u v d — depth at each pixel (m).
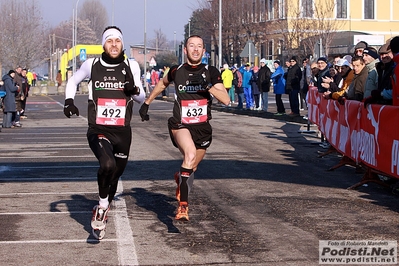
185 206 6.64
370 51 10.95
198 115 6.87
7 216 7.50
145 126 20.48
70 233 6.71
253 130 18.75
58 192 9.01
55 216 7.50
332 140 12.04
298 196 8.70
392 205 8.12
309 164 11.79
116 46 6.28
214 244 6.26
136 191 9.05
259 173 10.67
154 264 5.60
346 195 8.79
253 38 53.97
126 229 6.86
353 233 6.68
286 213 7.64
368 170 9.32
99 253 5.95
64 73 66.50
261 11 53.62
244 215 7.53
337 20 51.31
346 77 12.02
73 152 13.77
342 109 11.01
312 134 17.36
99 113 6.32
